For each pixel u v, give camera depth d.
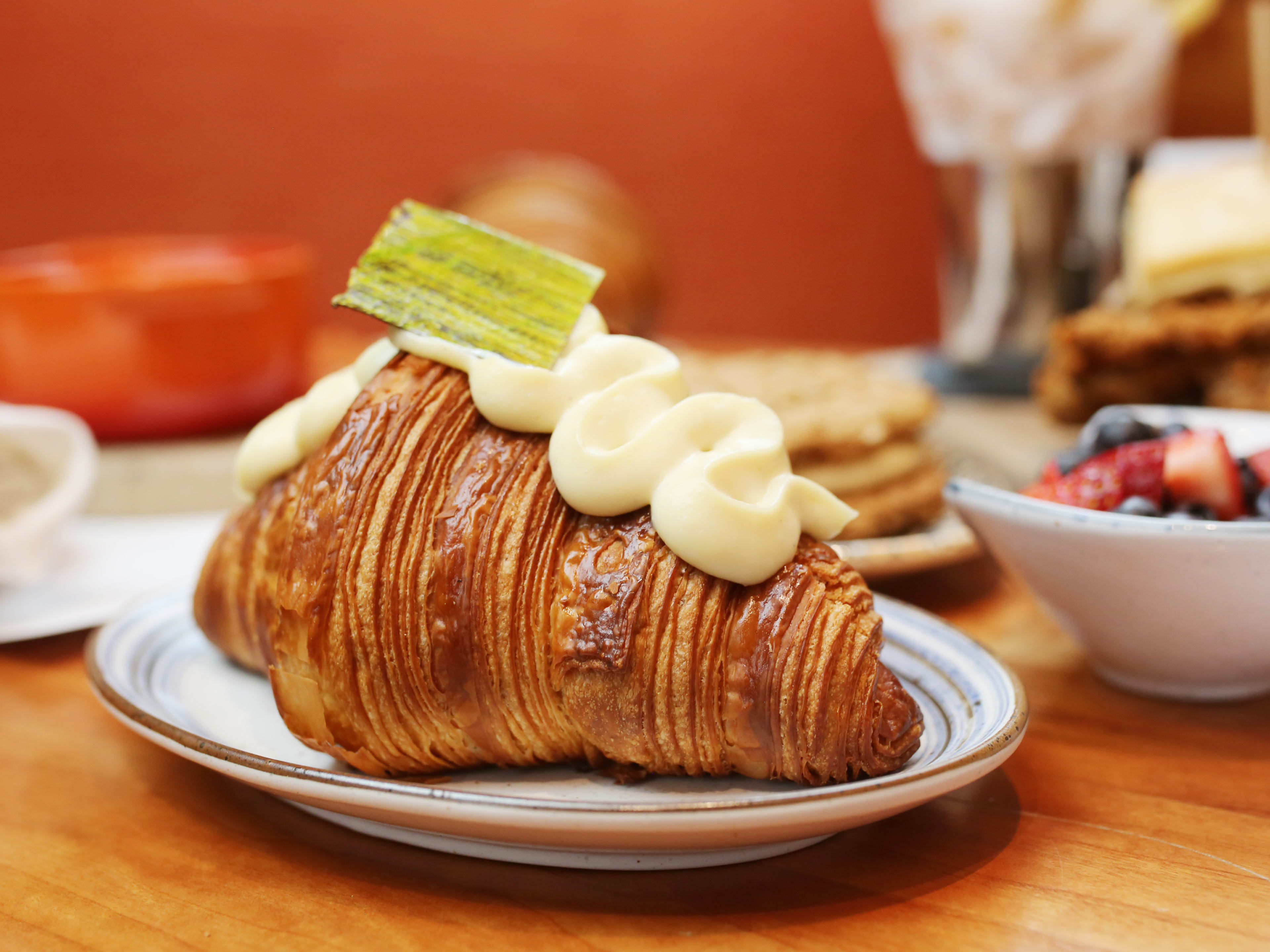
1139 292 0.68
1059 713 0.40
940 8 0.71
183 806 0.36
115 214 1.43
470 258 0.37
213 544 0.40
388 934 0.31
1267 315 0.62
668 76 1.45
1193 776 0.37
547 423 0.34
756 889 0.33
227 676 0.40
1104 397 0.67
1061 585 0.39
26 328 0.63
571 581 0.34
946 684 0.37
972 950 0.31
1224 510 0.39
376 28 1.42
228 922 0.32
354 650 0.34
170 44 1.40
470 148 1.45
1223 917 0.31
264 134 1.43
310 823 0.35
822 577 0.34
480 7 1.43
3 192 1.41
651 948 0.31
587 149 1.47
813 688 0.33
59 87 1.39
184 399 0.66
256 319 0.67
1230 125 0.90
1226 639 0.38
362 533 0.34
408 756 0.34
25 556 0.46
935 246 1.45
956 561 0.46
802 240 1.48
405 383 0.35
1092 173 0.73
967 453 0.58
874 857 0.34
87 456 0.49
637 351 0.36
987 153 0.73
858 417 0.50
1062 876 0.33
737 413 0.35
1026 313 0.77
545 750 0.35
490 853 0.33
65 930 0.32
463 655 0.34
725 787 0.34
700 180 1.47
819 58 1.42
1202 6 0.71
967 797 0.36
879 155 1.44
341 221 1.46
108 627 0.41
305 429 0.37
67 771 0.38
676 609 0.33
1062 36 0.69
